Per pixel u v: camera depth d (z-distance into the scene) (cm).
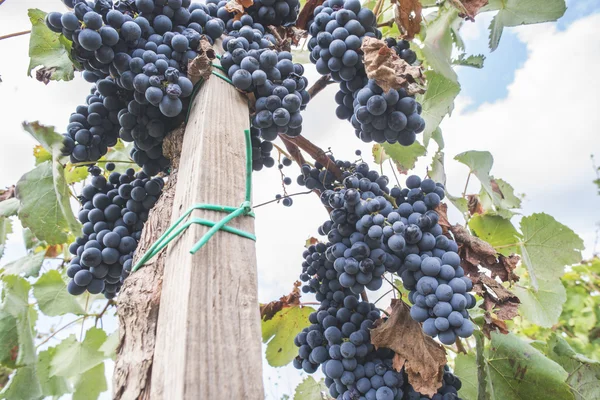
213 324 80
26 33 148
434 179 214
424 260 139
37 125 136
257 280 91
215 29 142
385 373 154
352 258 145
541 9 187
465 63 211
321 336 169
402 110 135
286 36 156
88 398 234
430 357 144
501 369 179
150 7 132
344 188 161
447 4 194
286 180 209
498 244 212
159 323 87
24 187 155
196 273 84
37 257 196
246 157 114
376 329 152
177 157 133
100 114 147
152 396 79
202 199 96
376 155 228
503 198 218
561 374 167
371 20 145
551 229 199
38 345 211
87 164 160
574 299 447
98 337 219
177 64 131
